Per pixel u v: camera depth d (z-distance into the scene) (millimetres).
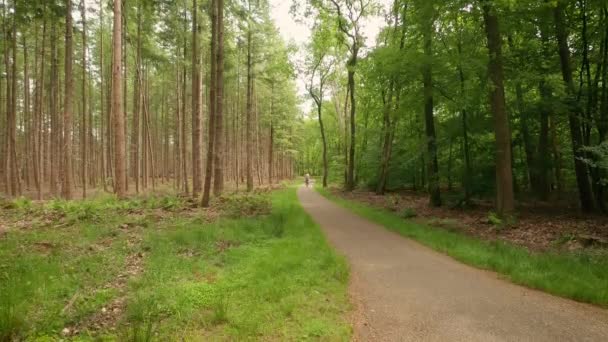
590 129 14508
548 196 17203
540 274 6445
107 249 8258
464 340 4203
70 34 17828
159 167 50062
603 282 5922
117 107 15609
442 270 7305
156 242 8766
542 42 14828
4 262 6820
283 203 19500
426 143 17031
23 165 38656
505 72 13484
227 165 40344
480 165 16266
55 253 7613
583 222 11406
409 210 15445
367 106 30359
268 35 25906
